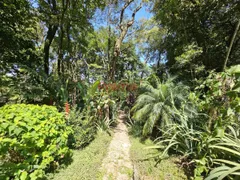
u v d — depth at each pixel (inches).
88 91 159.5
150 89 177.9
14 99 174.6
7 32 168.6
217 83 85.0
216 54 212.2
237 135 87.0
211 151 83.2
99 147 119.3
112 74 227.1
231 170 62.7
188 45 184.1
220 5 180.2
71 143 115.2
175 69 243.1
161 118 142.9
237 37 191.2
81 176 80.1
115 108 218.1
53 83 171.2
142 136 153.5
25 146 61.1
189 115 119.6
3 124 57.6
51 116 83.5
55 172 82.4
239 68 73.2
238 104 74.5
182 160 100.8
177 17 210.1
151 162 101.0
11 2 161.3
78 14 236.4
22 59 200.8
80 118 124.3
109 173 89.8
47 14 204.5
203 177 81.7
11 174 55.6
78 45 310.5
